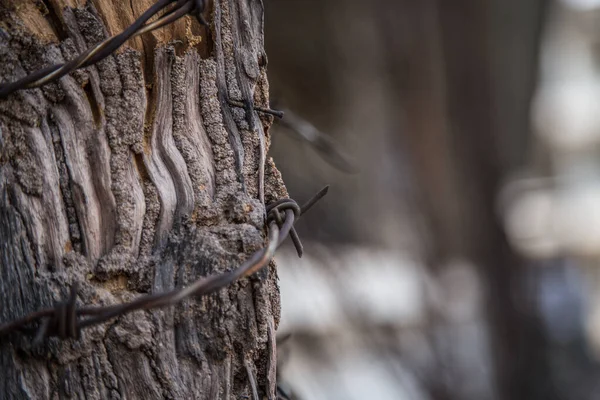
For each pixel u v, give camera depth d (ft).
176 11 4.77
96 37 5.07
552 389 24.48
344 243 25.79
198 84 5.41
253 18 5.82
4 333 4.35
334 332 22.13
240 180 5.36
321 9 27.04
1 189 4.81
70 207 4.93
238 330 5.08
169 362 4.96
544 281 30.63
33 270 4.80
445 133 25.34
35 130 4.88
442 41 25.22
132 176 5.08
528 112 28.78
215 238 5.04
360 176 26.45
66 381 4.82
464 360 22.95
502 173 25.30
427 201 25.22
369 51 26.45
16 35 4.84
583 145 77.51
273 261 5.62
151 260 5.00
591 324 36.19
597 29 74.28
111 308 4.30
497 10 26.30
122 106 5.09
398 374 21.97
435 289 23.99
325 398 20.16
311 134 10.35
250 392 5.27
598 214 53.11
